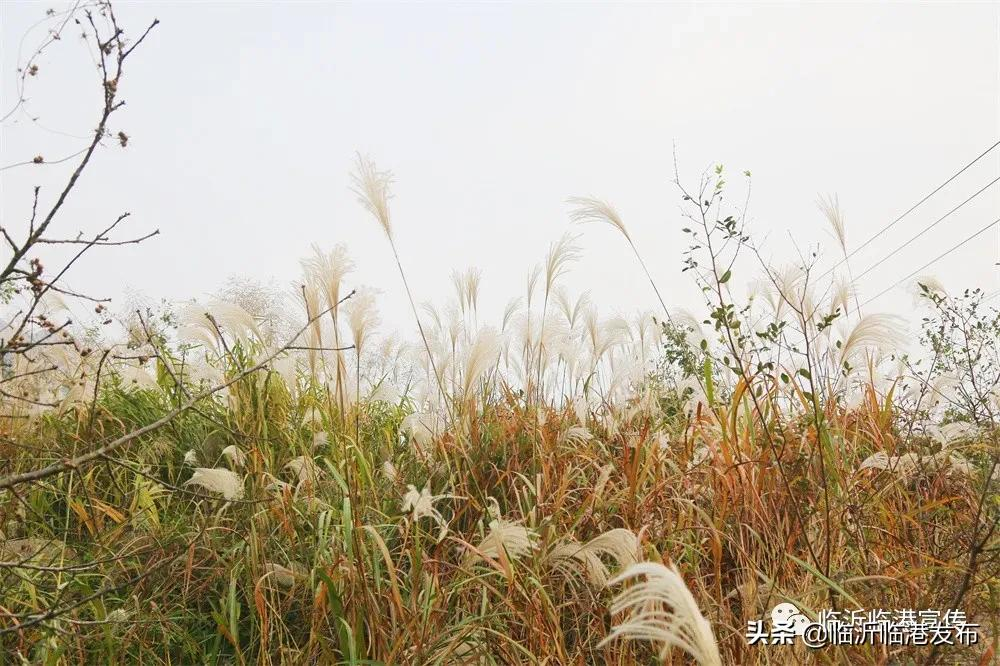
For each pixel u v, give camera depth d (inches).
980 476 165.5
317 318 159.2
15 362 187.3
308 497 156.3
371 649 122.6
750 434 150.8
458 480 180.2
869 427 183.3
